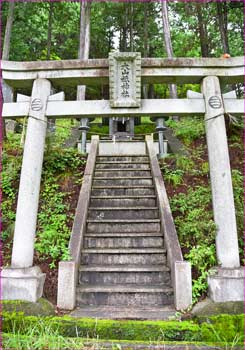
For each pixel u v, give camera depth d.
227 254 4.27
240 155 7.31
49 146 7.18
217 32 11.68
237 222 5.11
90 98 16.92
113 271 4.58
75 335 3.40
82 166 7.41
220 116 4.76
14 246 4.36
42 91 4.93
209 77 4.92
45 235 4.93
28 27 12.77
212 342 3.26
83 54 12.38
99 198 6.41
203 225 4.74
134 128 12.91
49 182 6.65
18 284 4.05
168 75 4.93
